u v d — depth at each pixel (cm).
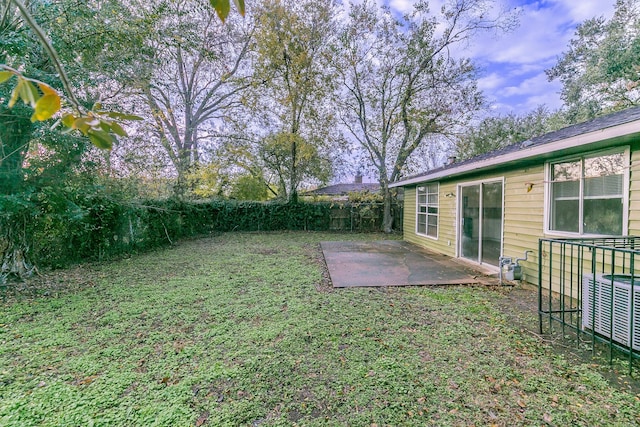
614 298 275
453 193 746
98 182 657
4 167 479
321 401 216
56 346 294
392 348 289
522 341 303
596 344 294
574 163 434
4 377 242
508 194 564
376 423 196
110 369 254
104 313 379
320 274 578
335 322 348
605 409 206
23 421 194
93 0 513
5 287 477
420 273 577
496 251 604
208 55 773
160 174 975
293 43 1252
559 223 461
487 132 1608
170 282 519
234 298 435
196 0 658
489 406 210
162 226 956
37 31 63
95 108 83
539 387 230
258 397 220
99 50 551
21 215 517
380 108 1398
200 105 1520
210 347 291
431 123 1334
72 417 198
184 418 199
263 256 773
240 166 1507
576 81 1312
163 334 319
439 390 228
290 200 1450
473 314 373
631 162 363
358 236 1246
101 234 695
